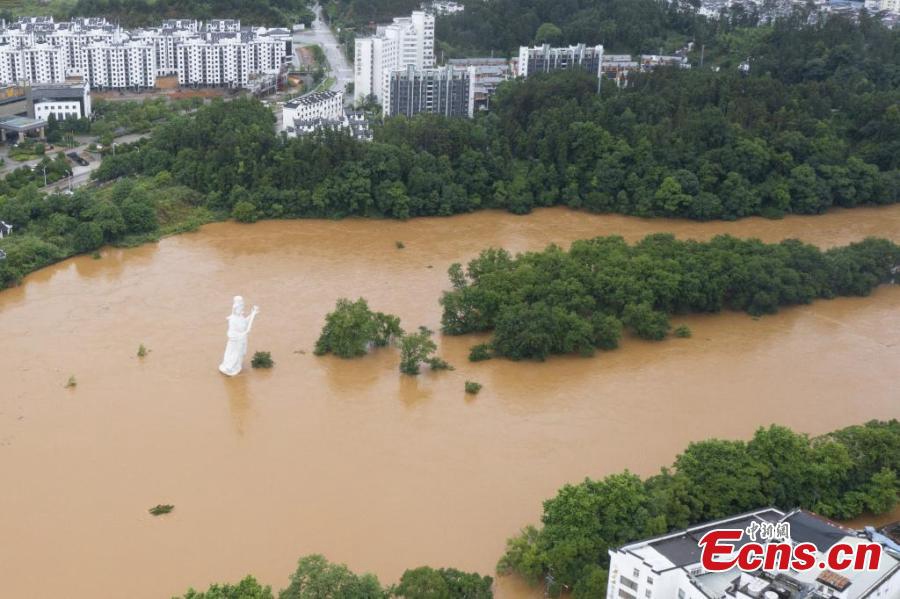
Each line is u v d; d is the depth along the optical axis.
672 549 182.12
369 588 173.25
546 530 195.62
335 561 199.88
